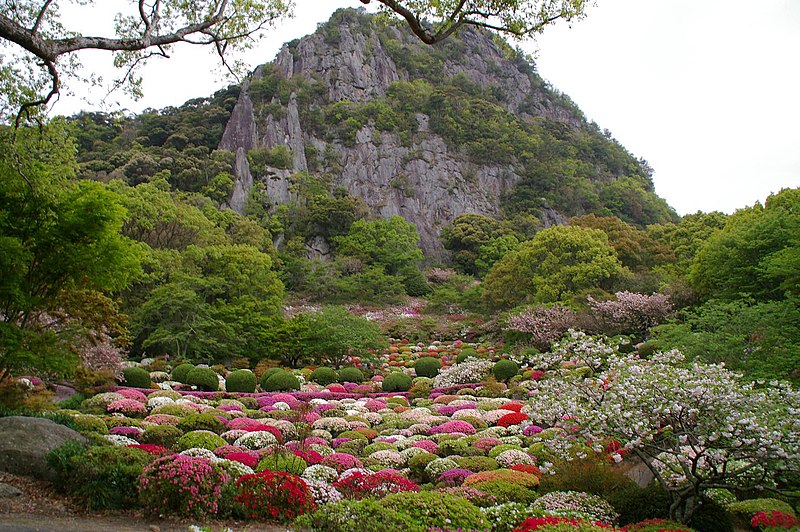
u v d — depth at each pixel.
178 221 37.09
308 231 64.50
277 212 65.50
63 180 16.23
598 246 34.81
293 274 56.34
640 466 10.55
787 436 7.57
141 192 36.34
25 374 13.77
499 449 13.19
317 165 76.12
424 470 12.46
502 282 39.22
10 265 10.45
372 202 74.75
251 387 24.59
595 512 8.69
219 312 31.83
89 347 17.81
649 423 8.38
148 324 30.08
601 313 29.19
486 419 18.11
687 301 28.39
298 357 32.56
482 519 7.22
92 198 11.41
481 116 90.50
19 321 12.39
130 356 30.36
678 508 8.55
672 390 8.18
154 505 7.81
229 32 11.53
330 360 32.56
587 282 33.25
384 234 62.75
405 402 22.89
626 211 83.06
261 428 14.91
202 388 23.58
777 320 16.31
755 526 9.07
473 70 106.31
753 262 22.67
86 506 7.85
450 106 88.00
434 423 17.73
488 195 80.62
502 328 35.06
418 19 9.76
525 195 80.25
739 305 19.94
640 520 8.66
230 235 52.97
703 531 8.34
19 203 11.29
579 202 81.38
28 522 7.04
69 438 9.33
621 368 9.31
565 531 6.46
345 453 12.68
